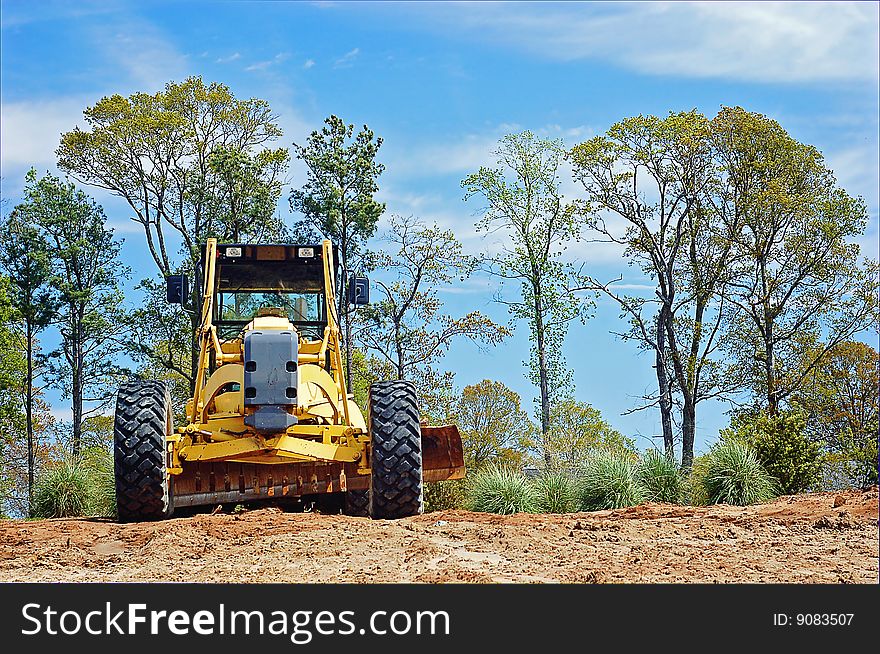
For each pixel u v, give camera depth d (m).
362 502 12.01
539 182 38.62
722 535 8.83
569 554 7.89
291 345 10.29
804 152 36.19
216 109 41.66
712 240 36.81
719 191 36.88
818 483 21.14
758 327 37.31
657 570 7.23
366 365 39.69
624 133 36.34
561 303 38.41
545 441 29.22
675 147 35.88
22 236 44.66
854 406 41.09
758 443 20.75
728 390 37.25
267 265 12.49
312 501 12.48
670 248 37.28
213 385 10.99
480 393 40.84
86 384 46.50
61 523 10.60
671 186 36.81
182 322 40.66
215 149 40.38
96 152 40.31
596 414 38.41
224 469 10.78
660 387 38.25
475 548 8.14
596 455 17.67
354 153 39.25
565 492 17.03
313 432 10.72
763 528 9.25
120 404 10.61
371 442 10.60
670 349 37.03
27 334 44.78
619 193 36.78
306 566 7.49
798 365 38.62
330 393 11.17
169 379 42.34
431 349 38.66
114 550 8.46
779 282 36.88
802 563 7.48
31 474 43.91
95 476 18.94
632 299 37.78
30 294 44.56
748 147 35.84
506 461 39.59
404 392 10.82
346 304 12.90
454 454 11.77
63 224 45.41
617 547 8.21
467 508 17.00
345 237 39.16
